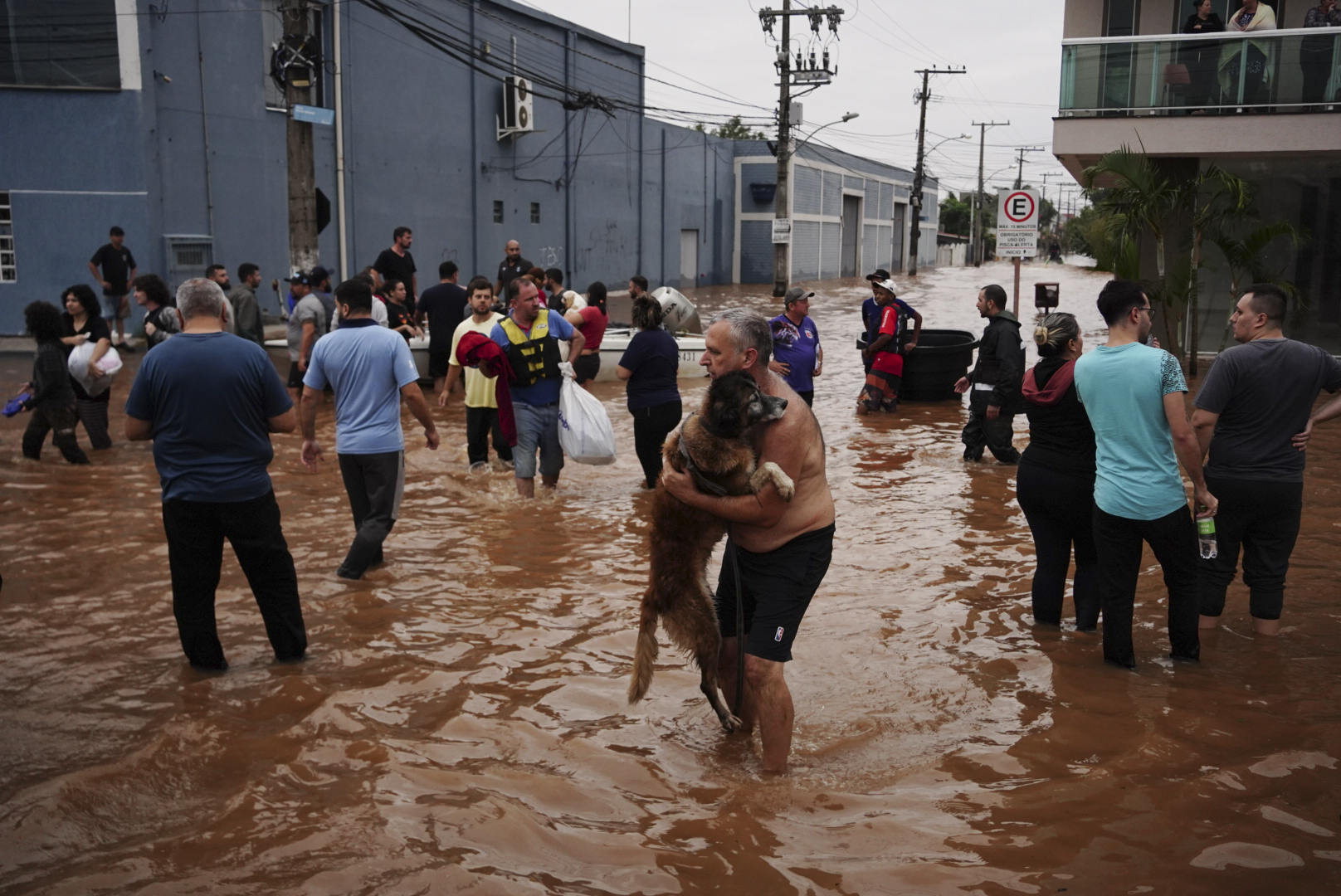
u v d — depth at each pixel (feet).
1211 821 11.10
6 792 11.82
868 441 35.83
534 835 10.71
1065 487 16.97
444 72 84.64
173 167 60.75
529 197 99.35
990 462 32.42
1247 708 14.23
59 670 15.56
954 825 11.13
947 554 22.33
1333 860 10.30
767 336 12.83
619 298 113.19
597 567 21.17
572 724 14.01
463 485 28.91
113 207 58.85
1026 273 185.78
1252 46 48.06
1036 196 44.45
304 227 49.49
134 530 23.20
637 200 122.31
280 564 15.76
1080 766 12.56
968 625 17.98
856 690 15.20
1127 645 15.76
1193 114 49.39
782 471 12.07
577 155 107.04
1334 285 53.06
